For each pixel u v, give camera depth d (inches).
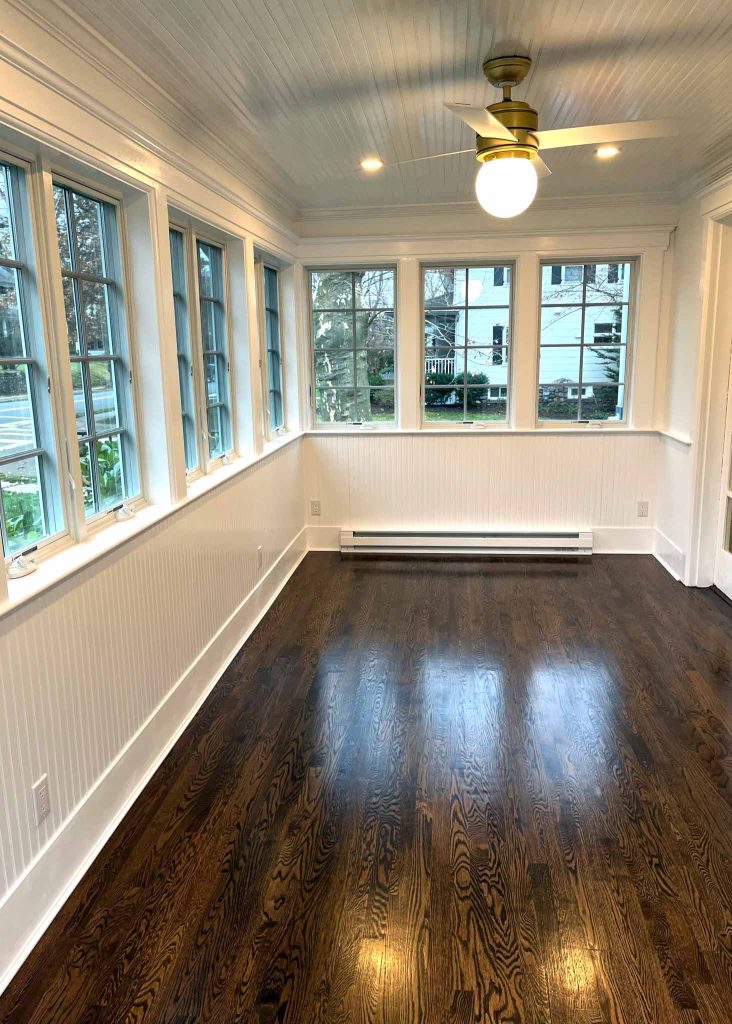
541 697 131.1
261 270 186.5
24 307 88.0
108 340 110.6
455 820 97.0
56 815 82.4
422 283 215.2
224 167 144.3
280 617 172.9
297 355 215.9
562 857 89.5
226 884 85.6
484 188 106.0
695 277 183.2
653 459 214.4
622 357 213.8
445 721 123.0
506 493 219.5
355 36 93.4
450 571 206.2
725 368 178.2
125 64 95.1
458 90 114.0
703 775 106.5
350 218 207.8
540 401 218.2
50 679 81.0
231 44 94.2
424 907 81.5
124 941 77.2
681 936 77.0
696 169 170.6
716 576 186.7
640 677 138.8
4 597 71.8
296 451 211.9
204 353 151.7
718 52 101.1
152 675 110.7
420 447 219.1
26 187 85.7
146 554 108.4
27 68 75.6
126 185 104.2
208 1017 68.0
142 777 106.3
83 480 102.2
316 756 113.2
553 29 92.9
